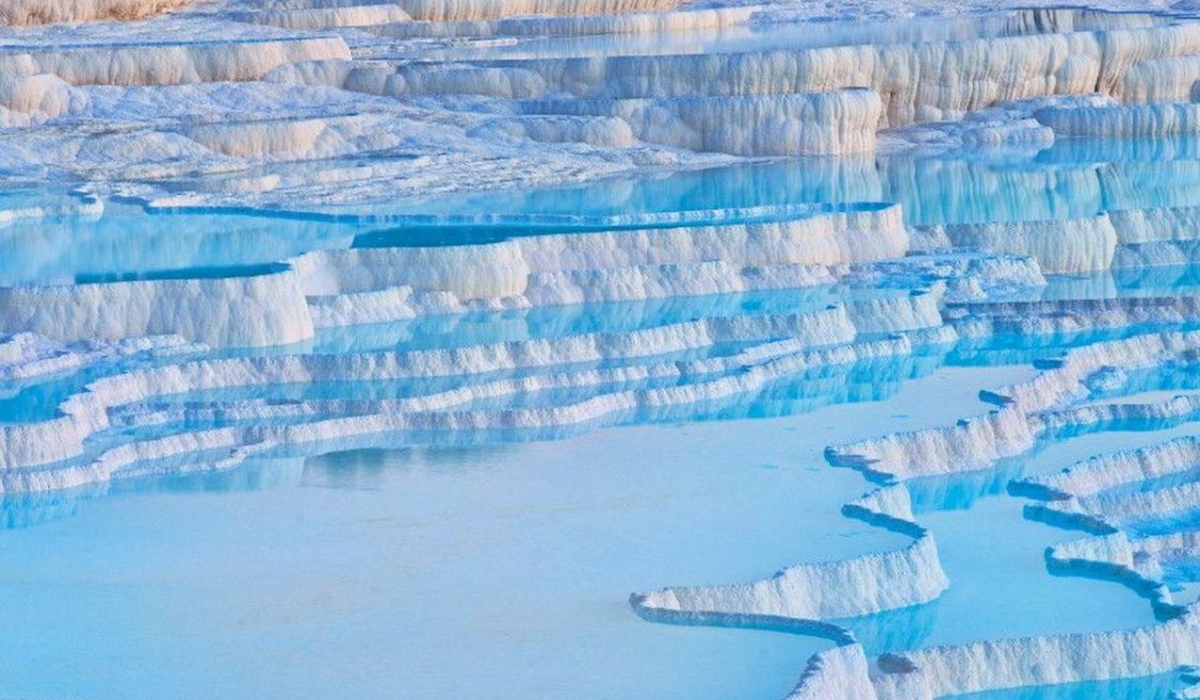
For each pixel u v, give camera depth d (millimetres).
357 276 35125
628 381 31750
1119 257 41469
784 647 20703
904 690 21438
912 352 34812
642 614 21562
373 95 49719
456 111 48750
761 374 32469
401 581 22609
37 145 43719
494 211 39938
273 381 30906
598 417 30250
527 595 22156
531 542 24109
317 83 50031
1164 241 41875
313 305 33875
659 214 39219
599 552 23766
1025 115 51969
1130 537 27406
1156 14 60438
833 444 28734
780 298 36625
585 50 55406
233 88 48719
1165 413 32312
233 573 22812
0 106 45875
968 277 38625
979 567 25438
